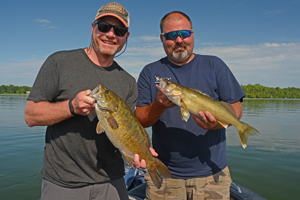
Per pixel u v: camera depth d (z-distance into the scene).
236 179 1.83
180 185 1.02
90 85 0.78
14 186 1.76
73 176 0.74
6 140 2.98
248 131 0.95
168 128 1.01
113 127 0.69
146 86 1.09
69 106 0.66
